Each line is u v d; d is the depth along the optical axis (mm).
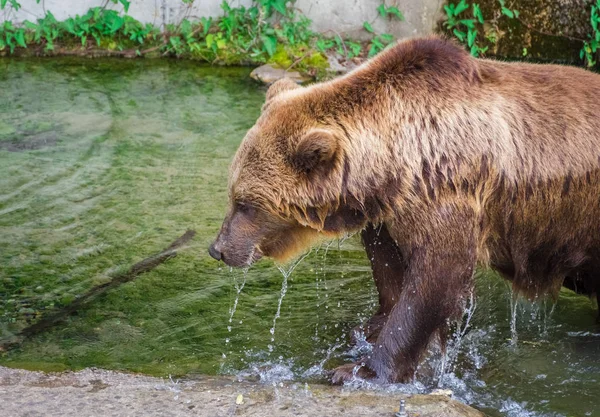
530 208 6164
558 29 13844
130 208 9188
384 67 6035
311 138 5664
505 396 6109
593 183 6230
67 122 11586
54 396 5473
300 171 5863
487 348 6812
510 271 6562
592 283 6875
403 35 14234
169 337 6828
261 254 6289
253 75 13336
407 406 5391
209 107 12289
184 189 9680
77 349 6598
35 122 11555
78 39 14359
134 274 7859
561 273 6637
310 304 7422
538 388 6223
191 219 8977
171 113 12016
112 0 14117
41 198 9367
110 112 12016
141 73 13664
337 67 13445
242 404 5398
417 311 5957
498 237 6273
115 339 6773
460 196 5848
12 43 14133
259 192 5973
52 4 14203
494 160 5926
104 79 13367
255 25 14117
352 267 8133
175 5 14344
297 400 5465
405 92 5918
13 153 10531
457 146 5824
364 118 5910
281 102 6109
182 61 14211
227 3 14203
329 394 5582
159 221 8914
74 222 8852
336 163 5832
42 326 6957
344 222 6117
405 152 5820
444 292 5938
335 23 14305
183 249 8344
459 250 5891
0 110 11938
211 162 10438
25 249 8258
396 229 6004
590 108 6262
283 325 7055
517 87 6176
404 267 6523
